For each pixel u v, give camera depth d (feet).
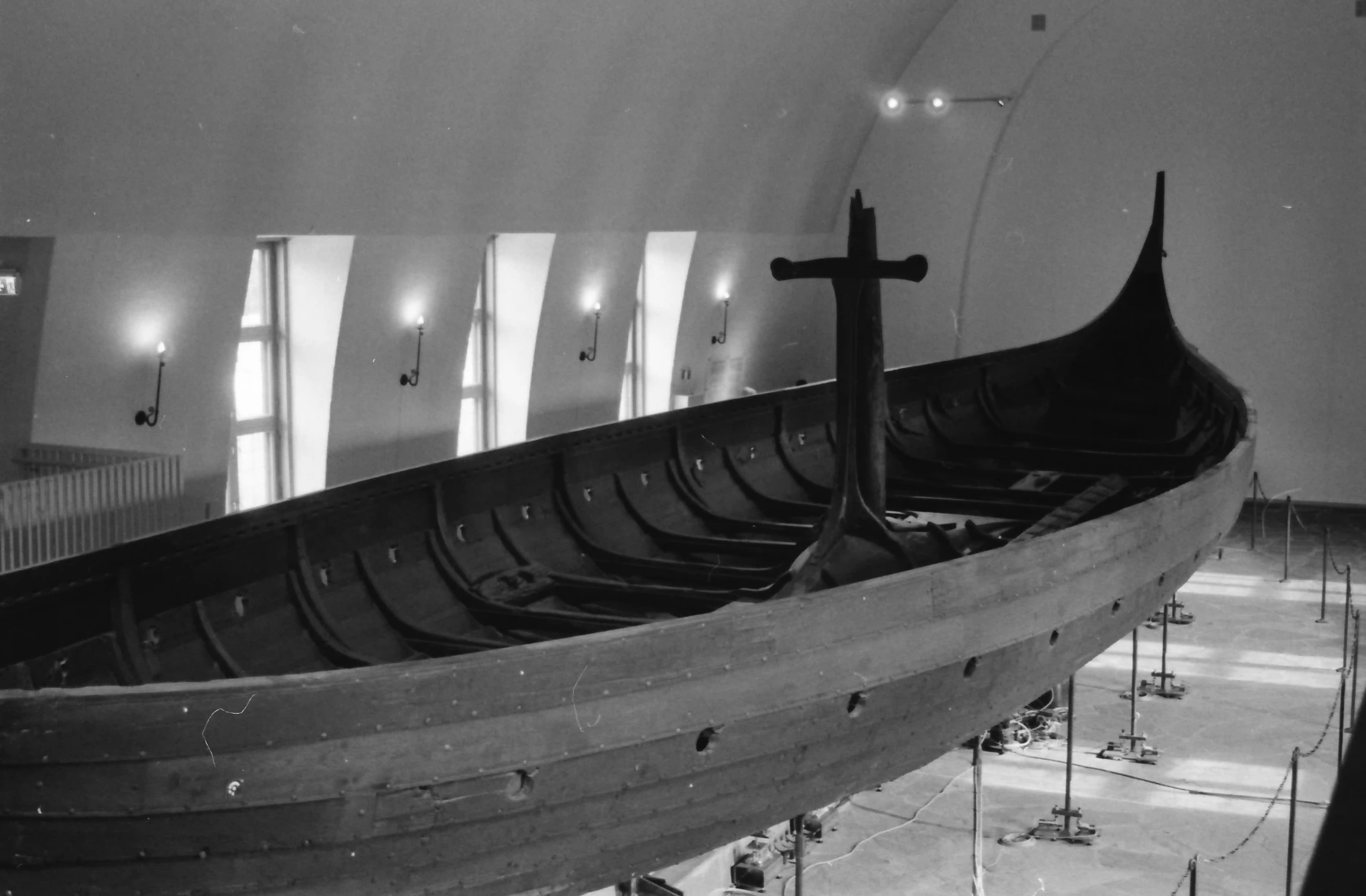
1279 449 70.59
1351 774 4.83
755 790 17.81
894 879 30.25
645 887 27.99
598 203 59.47
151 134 37.63
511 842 15.58
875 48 71.61
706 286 71.20
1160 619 50.52
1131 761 37.11
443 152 48.93
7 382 38.19
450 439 55.52
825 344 82.02
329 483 49.78
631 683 15.65
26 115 34.09
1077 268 74.08
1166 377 48.42
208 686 13.62
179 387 42.27
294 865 14.43
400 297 50.62
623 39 54.34
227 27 37.63
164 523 37.99
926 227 76.59
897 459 38.73
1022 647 21.57
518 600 24.91
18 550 33.99
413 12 43.47
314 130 42.86
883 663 18.47
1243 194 70.08
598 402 64.95
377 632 22.93
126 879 14.08
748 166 69.26
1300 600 53.36
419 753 14.43
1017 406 46.50
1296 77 68.49
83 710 13.29
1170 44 70.64
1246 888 29.68
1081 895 29.43
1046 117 73.56
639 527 30.53
